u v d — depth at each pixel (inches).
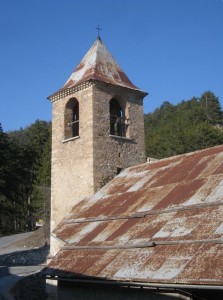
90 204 576.7
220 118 3004.4
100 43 778.8
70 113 732.7
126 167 694.5
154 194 474.0
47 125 3449.8
